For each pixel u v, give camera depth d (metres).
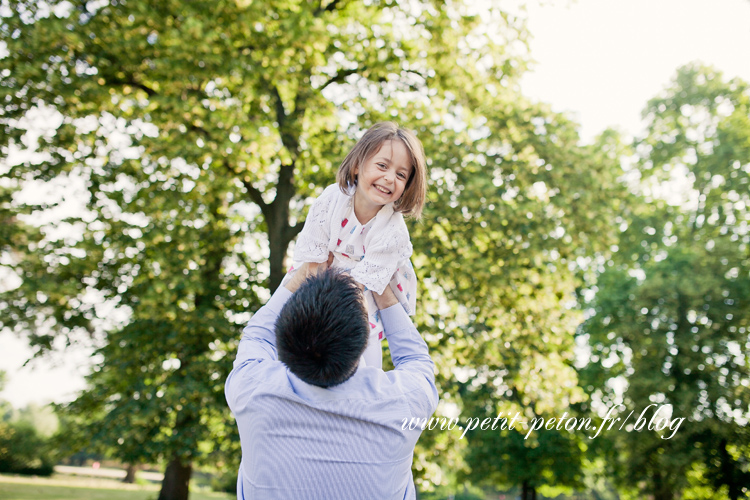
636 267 18.58
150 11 8.15
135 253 9.23
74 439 10.48
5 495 16.16
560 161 9.70
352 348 1.45
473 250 9.03
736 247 15.62
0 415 34.50
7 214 8.85
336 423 1.46
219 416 9.64
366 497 1.48
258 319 1.81
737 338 15.24
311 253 1.92
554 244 9.38
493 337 9.32
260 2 8.16
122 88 8.96
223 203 10.19
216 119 7.98
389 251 1.86
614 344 17.38
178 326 9.30
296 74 8.72
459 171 9.10
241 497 1.58
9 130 8.43
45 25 7.90
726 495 15.77
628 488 17.00
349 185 1.92
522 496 19.58
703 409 15.16
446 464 8.72
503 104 9.97
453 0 9.54
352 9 10.59
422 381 1.65
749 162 17.38
